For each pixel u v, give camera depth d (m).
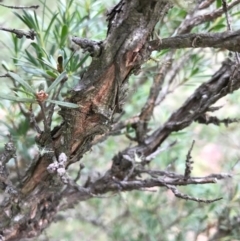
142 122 1.09
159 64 1.05
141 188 1.08
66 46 1.09
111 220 1.73
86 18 1.12
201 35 0.80
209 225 1.38
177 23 1.18
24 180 0.98
